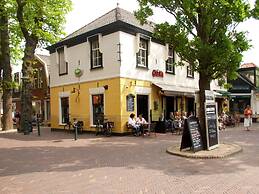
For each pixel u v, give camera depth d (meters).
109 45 18.59
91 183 7.21
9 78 23.25
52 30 21.86
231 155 10.62
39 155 11.15
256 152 11.27
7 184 7.27
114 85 18.20
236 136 16.44
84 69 20.41
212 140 11.60
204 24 11.52
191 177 7.65
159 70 20.77
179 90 20.81
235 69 11.41
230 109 32.09
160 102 20.67
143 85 19.41
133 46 18.89
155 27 12.51
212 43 11.78
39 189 6.80
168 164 9.27
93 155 10.95
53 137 17.38
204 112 11.52
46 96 31.50
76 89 21.02
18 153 11.71
